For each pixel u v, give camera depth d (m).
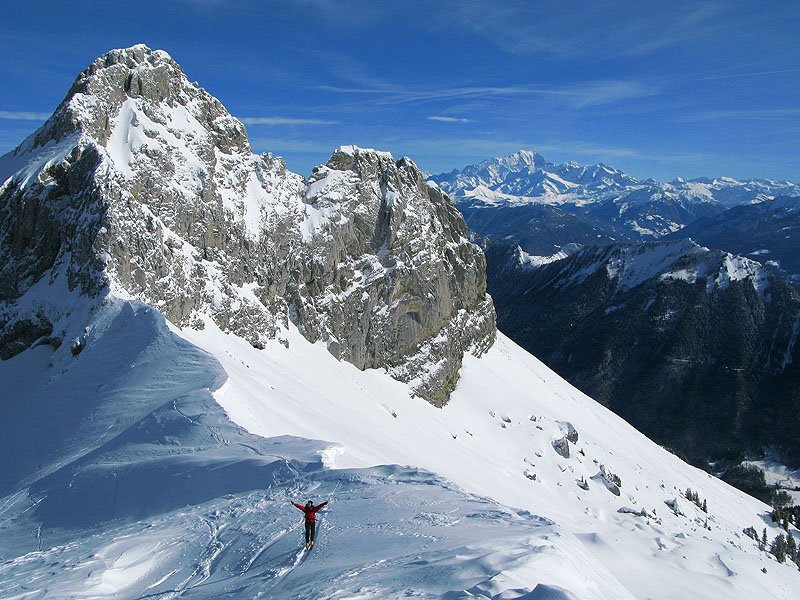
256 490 30.77
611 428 124.88
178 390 46.97
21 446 47.66
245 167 82.88
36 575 23.22
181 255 65.44
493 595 14.63
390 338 94.94
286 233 83.88
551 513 74.38
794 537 113.12
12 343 60.31
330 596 16.56
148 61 74.25
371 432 66.38
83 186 63.03
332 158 96.81
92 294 58.19
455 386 105.56
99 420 46.31
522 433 98.81
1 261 65.00
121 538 27.06
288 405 54.53
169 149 70.62
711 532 92.62
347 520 24.59
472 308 118.38
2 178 69.31
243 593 19.08
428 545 20.62
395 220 97.12
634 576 53.00
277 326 78.69
